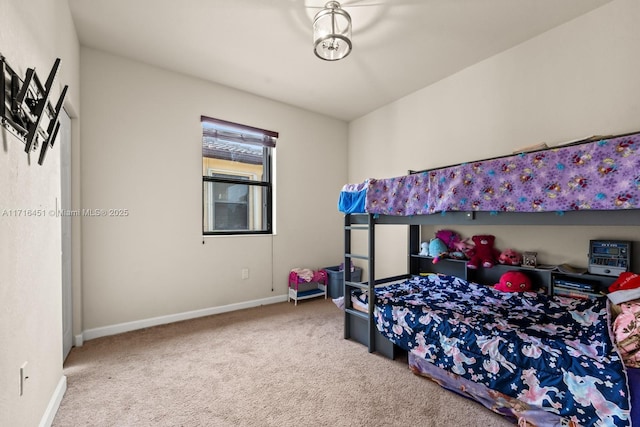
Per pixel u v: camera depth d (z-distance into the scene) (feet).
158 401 5.67
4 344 3.48
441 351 6.07
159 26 7.75
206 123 10.93
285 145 12.90
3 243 3.47
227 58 9.30
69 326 7.80
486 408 5.49
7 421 3.53
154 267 9.72
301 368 6.95
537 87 8.15
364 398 5.79
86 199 8.57
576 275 7.10
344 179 14.98
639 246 6.60
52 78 4.32
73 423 5.06
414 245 11.12
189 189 10.43
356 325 8.52
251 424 5.05
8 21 3.64
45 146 4.62
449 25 7.66
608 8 6.89
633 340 4.37
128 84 9.27
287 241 13.00
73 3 6.84
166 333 9.05
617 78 6.81
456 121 10.17
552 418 4.64
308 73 10.23
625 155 4.18
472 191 5.97
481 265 9.17
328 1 6.82
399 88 11.32
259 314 10.94
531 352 4.92
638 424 3.80
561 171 4.82
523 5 6.95
